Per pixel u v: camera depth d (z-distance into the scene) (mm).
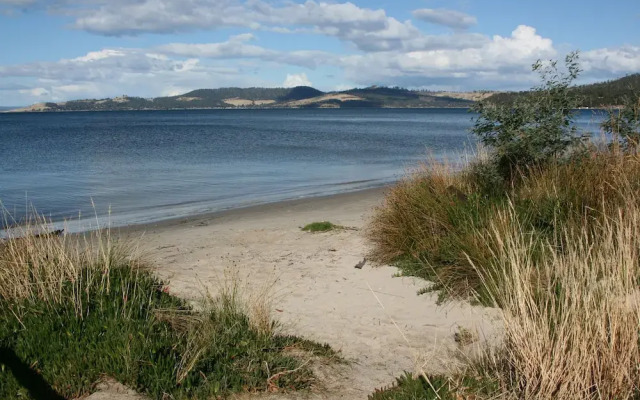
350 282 6965
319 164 25000
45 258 5797
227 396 4148
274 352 4852
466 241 6570
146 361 4301
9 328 4738
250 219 12219
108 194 16281
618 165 7332
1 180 19234
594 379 3574
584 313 3883
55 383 4055
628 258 4293
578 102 8727
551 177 7746
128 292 5574
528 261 5070
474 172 8992
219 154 30031
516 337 3986
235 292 5738
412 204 8016
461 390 3992
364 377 4570
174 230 11125
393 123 82688
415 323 5645
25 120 109625
